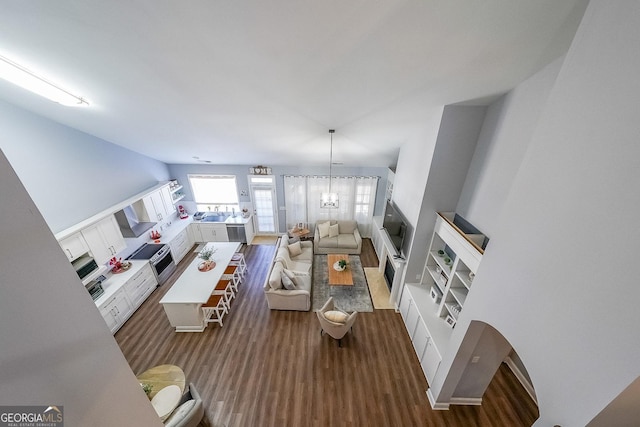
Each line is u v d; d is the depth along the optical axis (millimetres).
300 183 6754
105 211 4324
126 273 4480
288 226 7383
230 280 5102
